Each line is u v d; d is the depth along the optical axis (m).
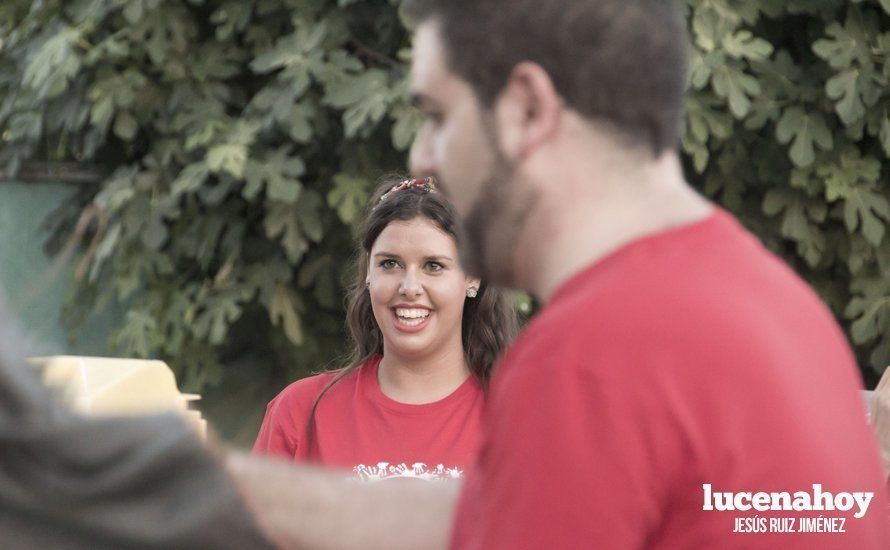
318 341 6.12
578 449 1.07
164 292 5.95
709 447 1.08
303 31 5.44
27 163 6.29
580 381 1.08
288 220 5.57
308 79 5.30
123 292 5.87
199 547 0.89
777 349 1.12
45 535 0.87
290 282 5.97
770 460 1.09
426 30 1.23
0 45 6.38
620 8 1.17
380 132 5.64
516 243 1.22
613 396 1.08
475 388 3.10
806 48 5.50
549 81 1.17
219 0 5.83
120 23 5.85
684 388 1.08
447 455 3.00
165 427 0.90
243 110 5.89
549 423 1.09
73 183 6.30
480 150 1.20
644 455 1.07
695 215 1.20
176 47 5.69
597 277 1.15
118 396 2.17
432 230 3.01
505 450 1.12
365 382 3.14
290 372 6.16
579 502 1.07
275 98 5.49
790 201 5.46
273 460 1.34
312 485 1.33
